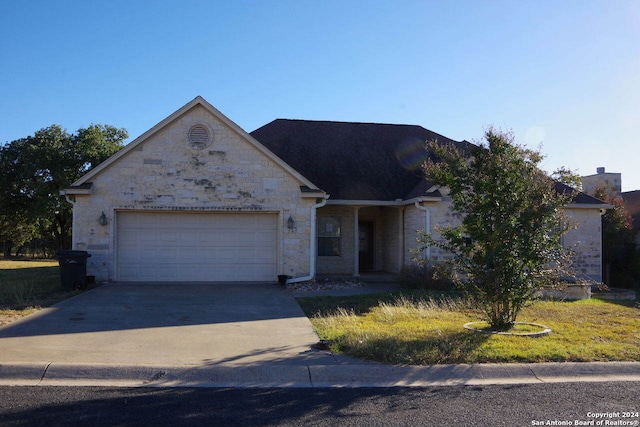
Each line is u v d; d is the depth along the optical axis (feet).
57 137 124.77
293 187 55.88
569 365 25.55
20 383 22.53
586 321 37.88
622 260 78.43
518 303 33.09
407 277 55.57
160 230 54.80
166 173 54.13
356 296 48.29
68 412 19.01
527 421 18.79
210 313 38.45
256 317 37.24
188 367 23.88
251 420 18.57
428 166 35.76
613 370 25.64
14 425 17.67
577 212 66.13
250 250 56.03
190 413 19.16
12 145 125.29
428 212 58.39
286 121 77.41
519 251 31.78
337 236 68.54
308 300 45.39
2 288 49.96
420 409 19.99
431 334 30.83
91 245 53.11
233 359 25.57
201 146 54.60
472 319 37.11
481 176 32.99
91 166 125.18
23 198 127.65
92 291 47.96
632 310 43.91
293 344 29.07
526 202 31.96
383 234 72.79
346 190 65.00
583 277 65.51
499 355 26.40
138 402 20.29
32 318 35.35
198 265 55.26
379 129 79.92
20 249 167.53
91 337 29.94
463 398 21.44
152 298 44.55
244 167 55.11
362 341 28.12
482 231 32.24
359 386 23.12
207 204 54.54
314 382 23.63
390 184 67.77
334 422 18.48
